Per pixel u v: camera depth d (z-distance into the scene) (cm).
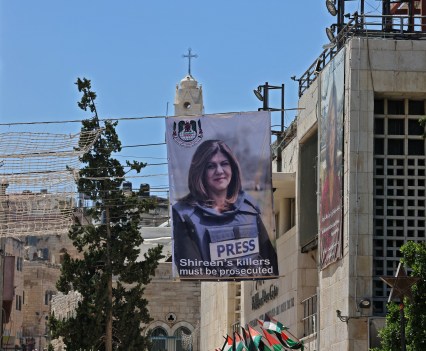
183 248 5897
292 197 6956
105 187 7556
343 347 5272
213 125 5906
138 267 7856
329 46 5759
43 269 17000
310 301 6162
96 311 7662
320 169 5819
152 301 11188
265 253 5897
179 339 11150
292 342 5381
